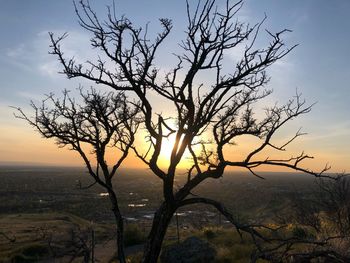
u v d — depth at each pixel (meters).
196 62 9.57
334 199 18.81
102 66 9.80
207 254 21.58
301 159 9.43
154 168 9.53
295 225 22.47
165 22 9.70
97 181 10.11
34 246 31.88
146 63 9.66
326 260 10.13
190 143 9.70
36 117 9.91
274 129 9.70
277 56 9.70
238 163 9.57
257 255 8.43
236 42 9.61
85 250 9.38
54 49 9.70
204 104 9.68
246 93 10.08
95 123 10.16
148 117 9.63
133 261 25.02
